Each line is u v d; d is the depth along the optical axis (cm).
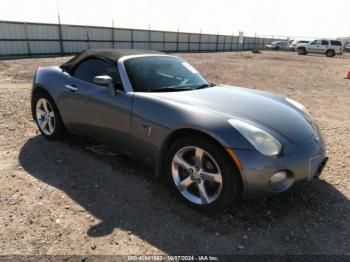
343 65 2266
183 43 4047
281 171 248
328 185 331
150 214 271
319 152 275
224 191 253
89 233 243
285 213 278
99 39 2883
